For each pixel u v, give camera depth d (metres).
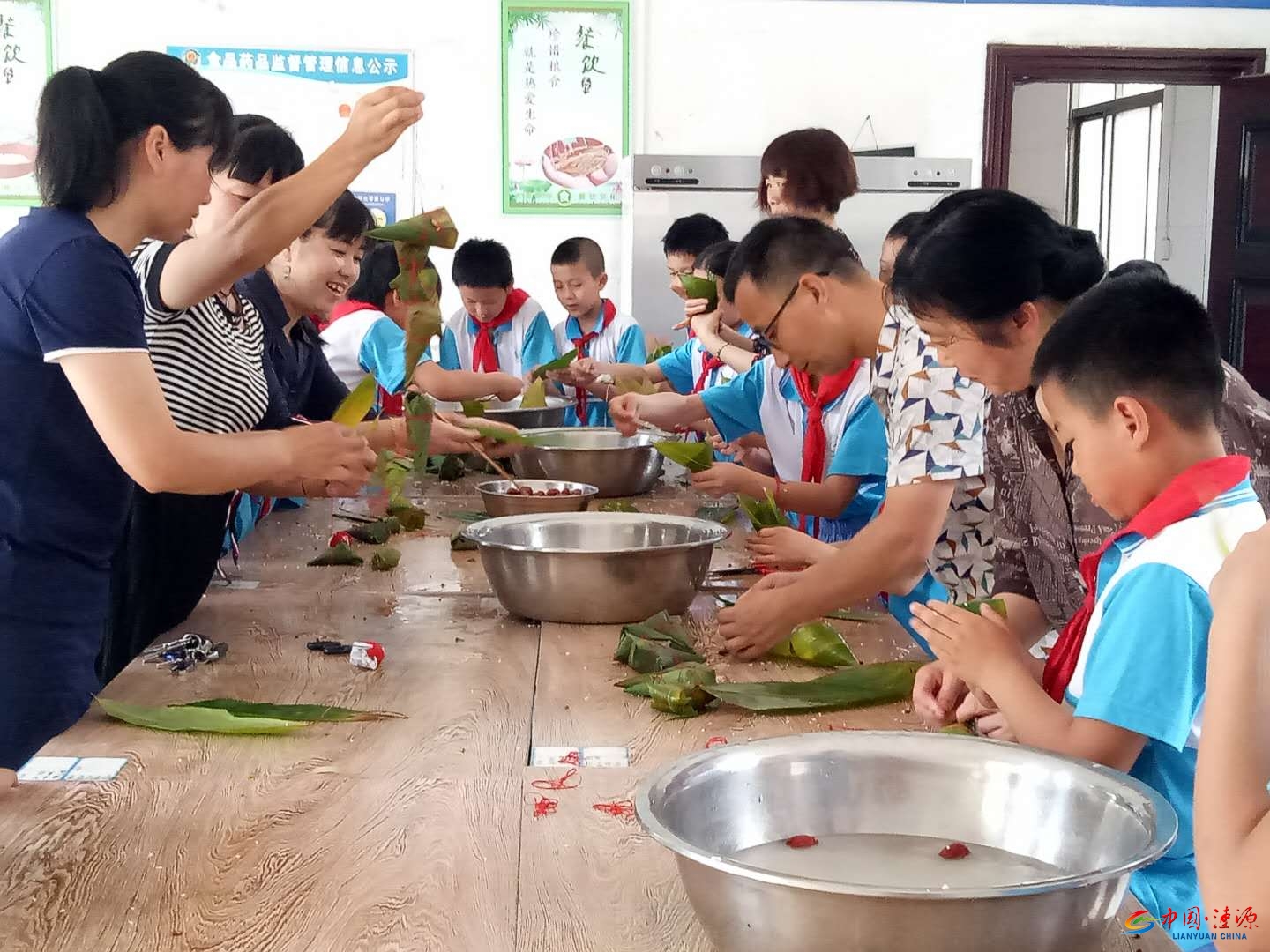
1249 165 5.46
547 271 5.47
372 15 5.24
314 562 2.26
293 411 2.70
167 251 1.99
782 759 1.05
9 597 1.73
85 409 1.67
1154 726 1.15
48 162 1.63
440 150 5.35
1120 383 1.21
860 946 0.78
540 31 5.30
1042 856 1.00
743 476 2.66
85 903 0.98
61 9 5.09
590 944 0.93
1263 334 5.53
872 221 4.99
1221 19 5.50
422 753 1.33
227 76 5.19
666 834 0.86
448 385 3.88
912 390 1.74
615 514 2.07
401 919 0.96
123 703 1.44
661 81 5.39
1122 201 7.30
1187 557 1.18
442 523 2.69
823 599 1.67
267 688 1.53
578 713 1.46
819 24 5.39
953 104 5.46
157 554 2.01
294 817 1.15
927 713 1.43
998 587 1.79
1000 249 1.46
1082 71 5.48
